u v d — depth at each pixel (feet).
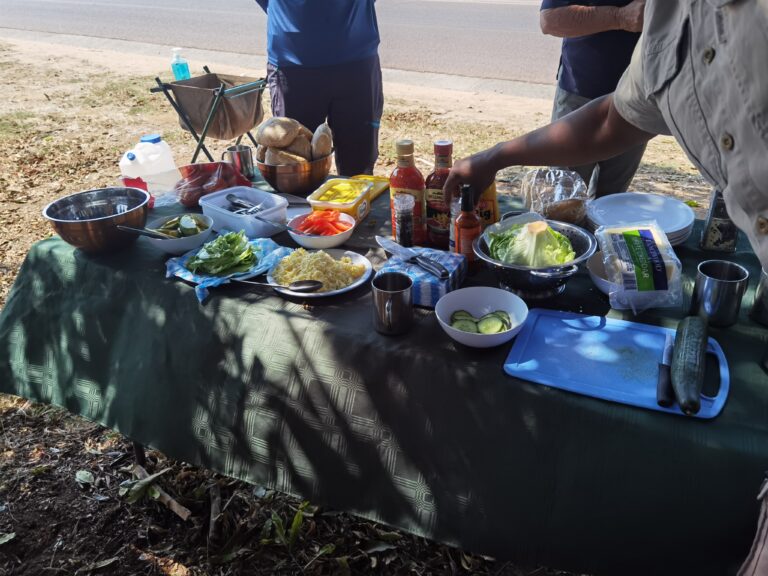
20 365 6.41
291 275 5.48
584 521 4.01
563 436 4.09
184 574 6.19
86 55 31.37
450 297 4.90
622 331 4.66
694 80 3.29
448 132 19.35
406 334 4.84
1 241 13.28
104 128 21.04
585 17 8.64
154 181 7.86
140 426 5.70
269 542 6.36
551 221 5.48
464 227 5.34
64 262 6.30
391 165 17.02
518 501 4.19
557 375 4.27
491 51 29.17
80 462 7.70
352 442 4.75
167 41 33.45
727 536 3.73
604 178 9.65
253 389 5.14
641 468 3.89
